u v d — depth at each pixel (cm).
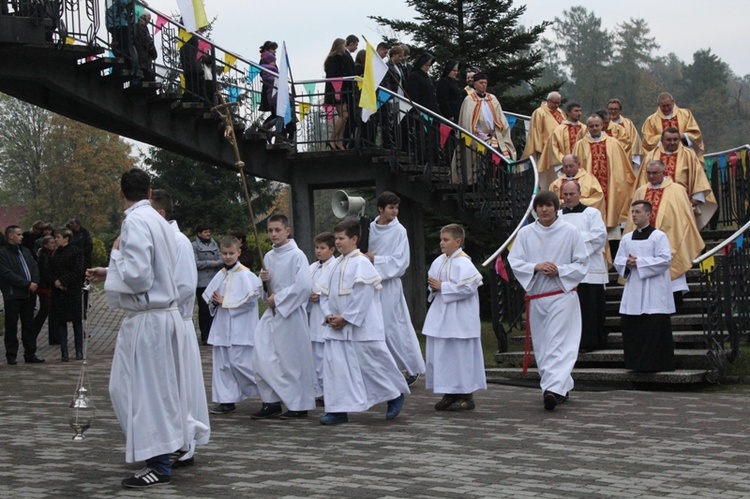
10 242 1441
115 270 649
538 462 693
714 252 1127
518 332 1455
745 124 8550
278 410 954
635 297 1090
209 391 1146
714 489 605
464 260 955
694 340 1163
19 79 1420
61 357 1534
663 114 1543
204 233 1691
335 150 1633
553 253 962
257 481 646
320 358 1027
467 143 1653
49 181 5800
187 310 716
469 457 715
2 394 1112
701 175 1387
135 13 1467
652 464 680
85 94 1456
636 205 1102
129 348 652
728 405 949
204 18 1197
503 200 1593
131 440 643
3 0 1360
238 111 1616
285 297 922
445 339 952
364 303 890
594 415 898
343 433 835
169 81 1537
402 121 1652
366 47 1347
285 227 947
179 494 615
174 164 3538
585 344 1190
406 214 1761
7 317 1437
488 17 2297
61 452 764
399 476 654
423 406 994
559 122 1605
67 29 1377
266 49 1680
